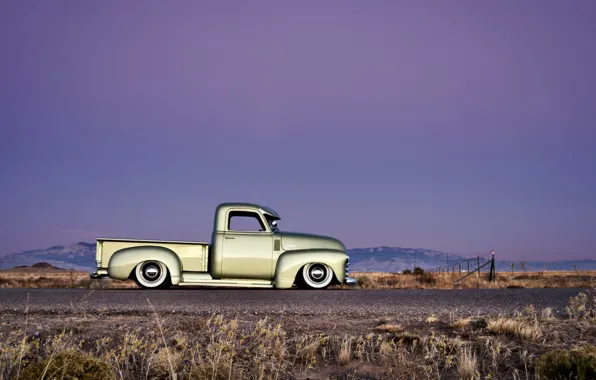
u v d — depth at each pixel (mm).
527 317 6355
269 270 12555
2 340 5203
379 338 5262
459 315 6906
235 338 5406
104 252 12359
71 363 4281
